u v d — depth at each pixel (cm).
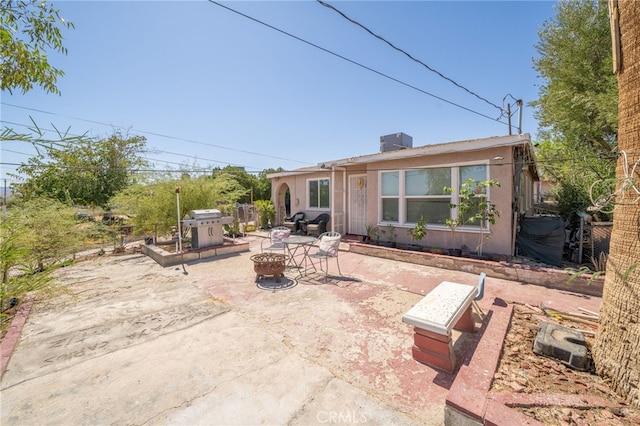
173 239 885
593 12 972
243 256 743
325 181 1088
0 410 213
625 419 168
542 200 1603
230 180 989
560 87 1040
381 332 324
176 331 335
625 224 204
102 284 519
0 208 385
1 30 184
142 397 224
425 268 579
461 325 317
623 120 209
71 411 211
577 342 240
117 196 802
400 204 742
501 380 206
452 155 649
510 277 489
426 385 233
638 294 189
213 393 227
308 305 405
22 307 400
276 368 259
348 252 747
